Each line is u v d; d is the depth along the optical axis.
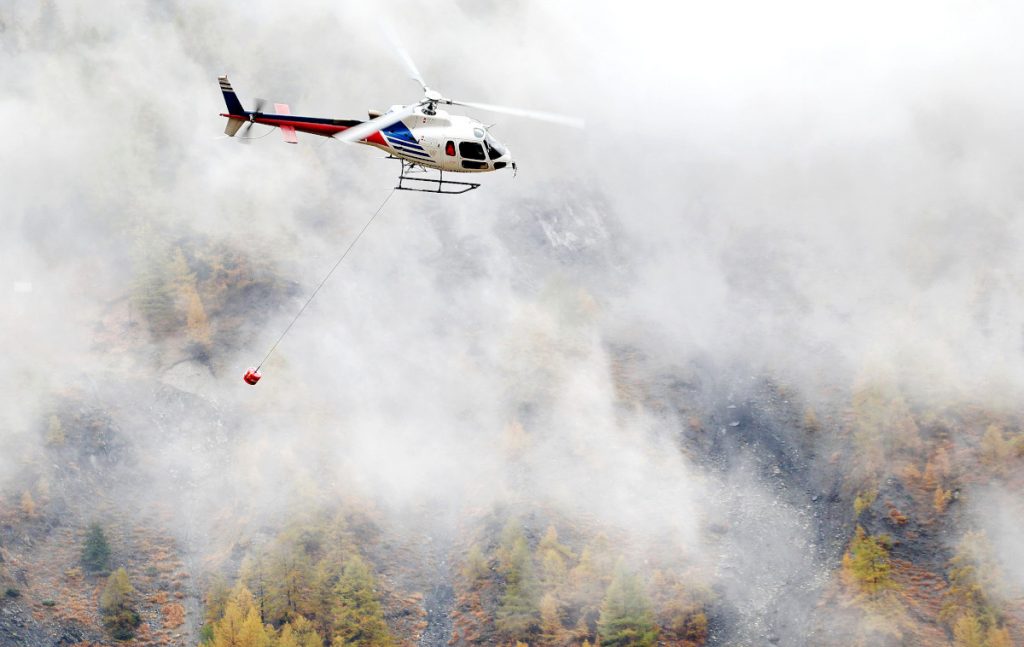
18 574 74.88
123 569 74.75
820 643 70.12
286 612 70.06
